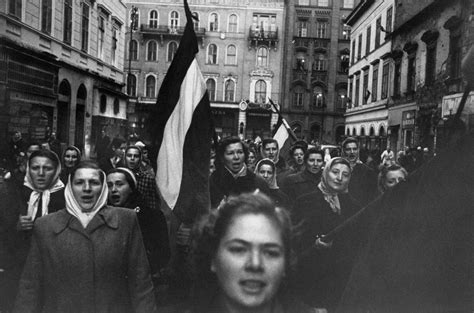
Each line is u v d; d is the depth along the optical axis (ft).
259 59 172.24
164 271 14.82
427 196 5.17
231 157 18.11
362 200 22.59
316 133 178.91
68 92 73.26
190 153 16.55
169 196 16.28
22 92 56.59
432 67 70.69
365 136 110.63
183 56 17.15
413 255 5.12
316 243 12.19
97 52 87.61
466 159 5.06
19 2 56.54
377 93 103.81
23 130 55.88
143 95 168.25
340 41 177.58
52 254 10.38
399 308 5.11
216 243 4.40
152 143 16.89
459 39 59.77
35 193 14.70
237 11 170.60
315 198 15.07
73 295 10.24
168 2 167.53
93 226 10.68
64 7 70.85
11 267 13.34
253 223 4.26
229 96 171.63
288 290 4.65
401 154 55.83
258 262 4.17
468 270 4.92
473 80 5.24
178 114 16.87
